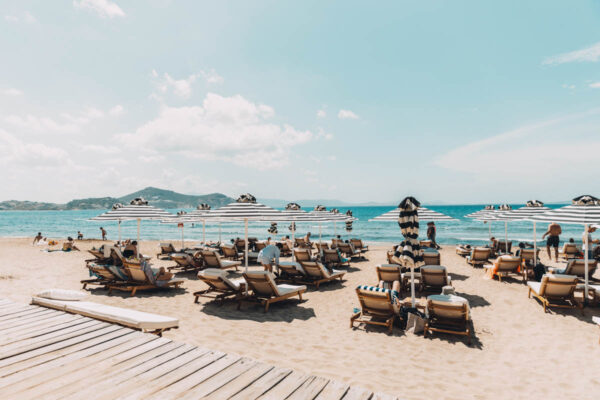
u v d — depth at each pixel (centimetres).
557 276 687
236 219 779
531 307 718
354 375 422
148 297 798
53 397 269
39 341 383
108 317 449
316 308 725
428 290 883
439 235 3428
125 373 308
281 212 888
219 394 273
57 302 517
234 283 764
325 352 493
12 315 479
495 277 1004
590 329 593
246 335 556
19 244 2564
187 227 5822
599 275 1055
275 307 728
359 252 1531
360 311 616
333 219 1094
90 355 347
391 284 879
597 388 398
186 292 853
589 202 686
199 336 547
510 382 413
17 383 290
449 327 588
